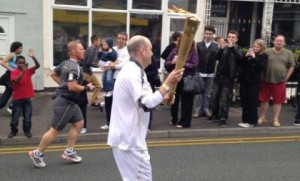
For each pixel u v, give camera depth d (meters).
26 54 12.09
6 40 11.90
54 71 6.10
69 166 6.12
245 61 8.38
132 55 3.67
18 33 11.95
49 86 12.39
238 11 14.31
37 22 12.07
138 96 3.51
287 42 14.65
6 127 8.08
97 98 10.26
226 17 14.24
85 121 7.77
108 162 6.34
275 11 14.35
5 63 8.36
